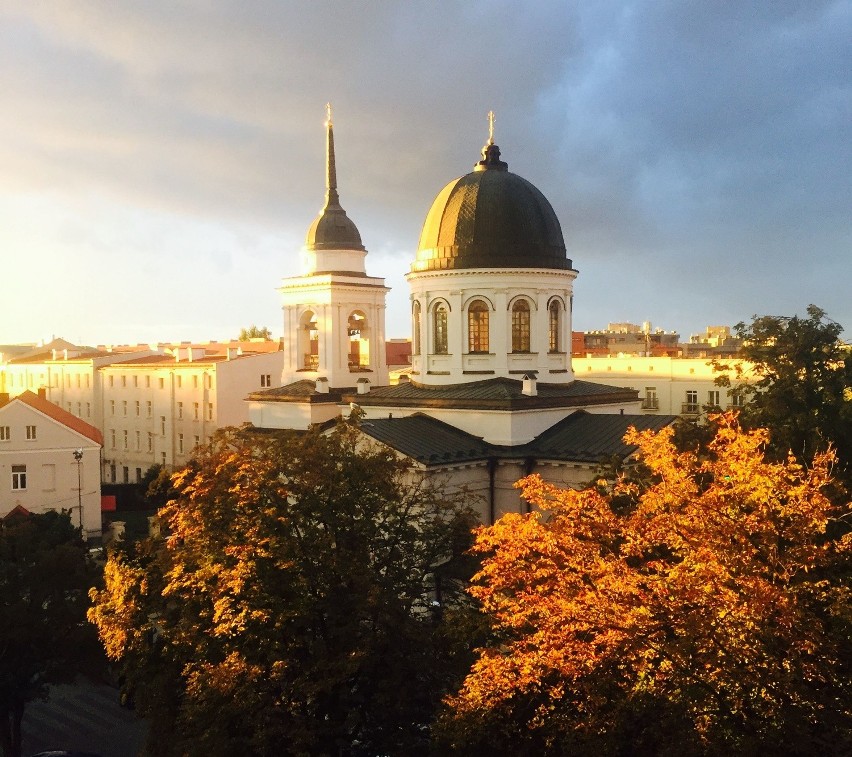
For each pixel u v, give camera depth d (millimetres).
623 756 19562
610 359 81875
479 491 42625
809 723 16797
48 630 35906
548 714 19797
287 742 24188
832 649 17391
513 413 43219
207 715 23547
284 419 55438
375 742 25453
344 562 25781
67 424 70000
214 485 26219
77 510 69125
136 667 26766
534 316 48625
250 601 24234
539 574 20109
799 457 28766
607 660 18469
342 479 27031
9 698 36656
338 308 57375
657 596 17938
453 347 48781
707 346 113250
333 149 60312
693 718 17281
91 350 120625
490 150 51406
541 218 49031
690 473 21641
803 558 18000
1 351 153625
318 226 59281
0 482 66938
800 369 33438
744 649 16750
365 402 49250
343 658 23891
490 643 24312
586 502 21156
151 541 28500
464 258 47906
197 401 89000
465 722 19797
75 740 40531
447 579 30703
